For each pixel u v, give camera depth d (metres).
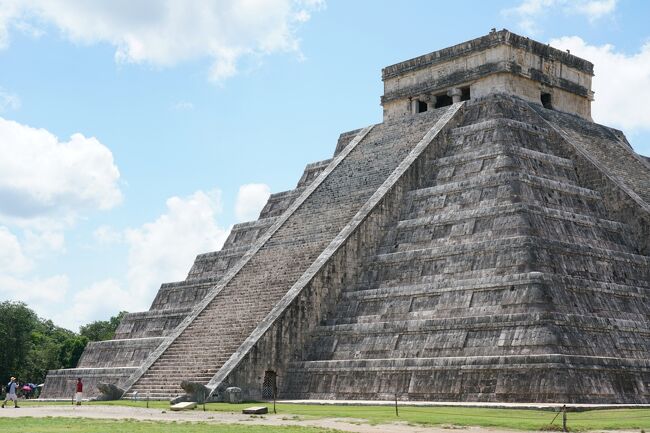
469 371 39.41
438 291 44.59
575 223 47.56
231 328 49.06
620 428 26.88
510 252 43.56
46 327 125.50
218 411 36.47
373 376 42.94
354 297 48.66
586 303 42.09
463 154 53.41
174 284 63.75
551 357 37.12
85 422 29.47
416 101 63.09
